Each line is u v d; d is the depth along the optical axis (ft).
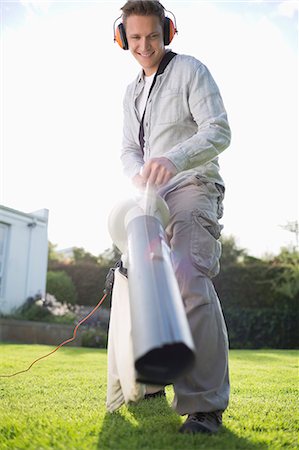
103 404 6.38
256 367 12.36
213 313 4.76
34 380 8.82
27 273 35.70
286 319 32.19
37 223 36.78
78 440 4.21
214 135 5.14
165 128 5.72
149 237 4.01
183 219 5.12
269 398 7.04
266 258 36.32
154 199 4.56
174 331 3.01
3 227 34.60
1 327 27.63
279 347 31.91
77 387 7.98
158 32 5.59
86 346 27.66
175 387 4.60
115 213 4.86
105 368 11.48
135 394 4.79
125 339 4.91
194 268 4.88
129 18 5.53
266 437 4.46
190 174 5.41
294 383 8.98
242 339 32.58
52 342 28.53
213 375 4.63
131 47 5.73
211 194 5.38
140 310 3.19
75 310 41.83
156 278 3.46
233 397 7.11
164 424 4.92
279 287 33.35
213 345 4.67
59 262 46.91
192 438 4.17
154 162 4.69
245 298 34.40
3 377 9.21
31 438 4.31
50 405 6.22
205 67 5.70
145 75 6.20
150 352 3.00
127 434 4.45
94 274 43.21
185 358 3.02
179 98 5.66
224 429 4.72
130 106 6.37
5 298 33.76
